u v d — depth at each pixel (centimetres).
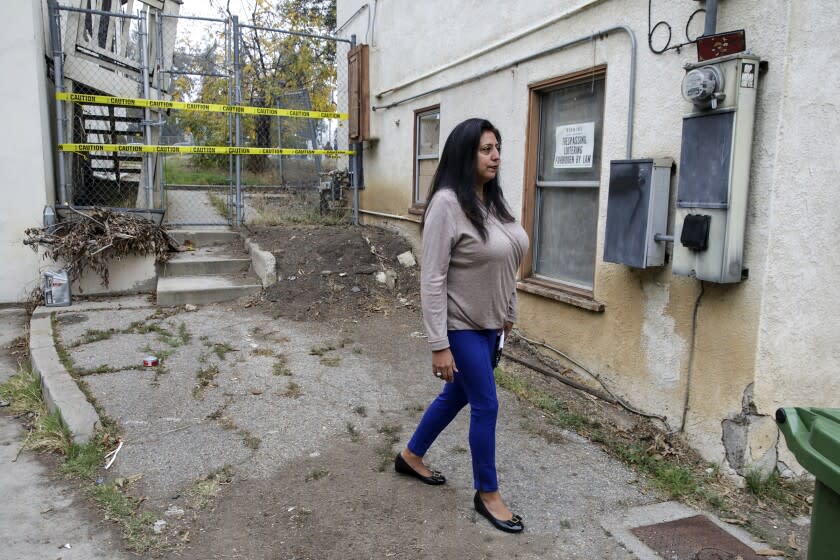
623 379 433
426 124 786
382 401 437
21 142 702
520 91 551
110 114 938
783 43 306
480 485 292
